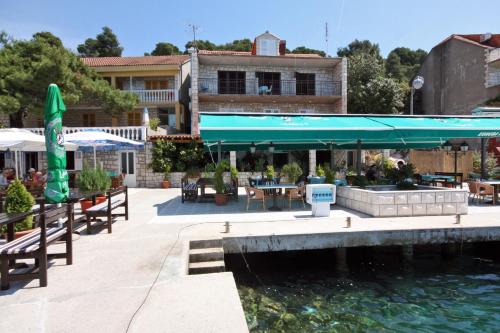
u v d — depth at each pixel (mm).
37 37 22094
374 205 9750
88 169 9969
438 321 5566
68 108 27719
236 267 8031
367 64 36031
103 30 60062
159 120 27359
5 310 4000
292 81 26906
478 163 20047
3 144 10344
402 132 10727
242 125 10555
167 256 6000
